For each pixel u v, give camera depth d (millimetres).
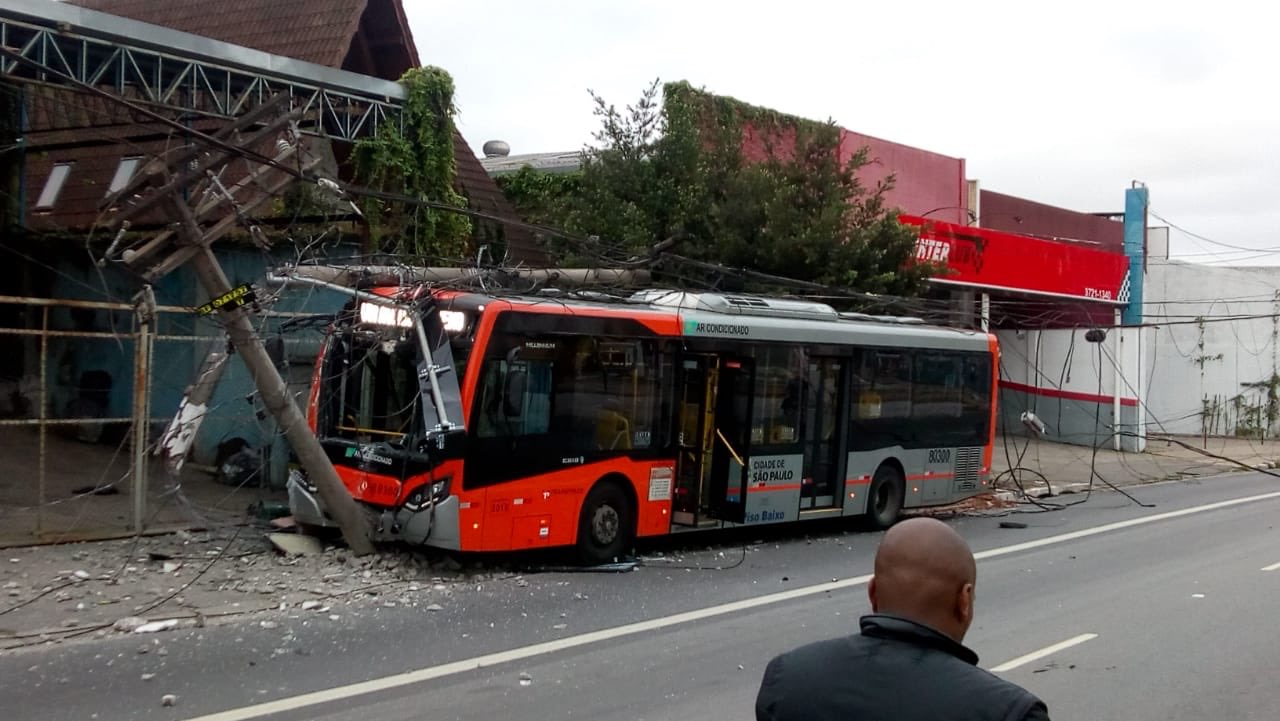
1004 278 30016
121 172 17078
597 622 9852
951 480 17891
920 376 17266
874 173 27828
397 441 11680
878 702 2768
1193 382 42875
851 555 14352
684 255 20594
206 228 13164
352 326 12094
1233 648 9680
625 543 12867
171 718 6703
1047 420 36844
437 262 17766
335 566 11383
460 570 11703
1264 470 30344
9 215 19094
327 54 19297
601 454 12438
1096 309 35469
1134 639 9930
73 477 15812
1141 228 35375
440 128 18281
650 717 7145
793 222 20609
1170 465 30953
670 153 21734
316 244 17078
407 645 8750
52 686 7316
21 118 18484
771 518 14562
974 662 2916
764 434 14414
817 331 15281
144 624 8945
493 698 7418
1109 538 16500
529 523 11703
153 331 14148
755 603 10969
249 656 8242
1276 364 42156
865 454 16141
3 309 19188
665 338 13164
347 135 17453
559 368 12039
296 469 12297
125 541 12164
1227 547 15820
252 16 20969
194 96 16516
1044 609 11188
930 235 27453
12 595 9695
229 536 12625
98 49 14844
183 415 12688
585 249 17875
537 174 26078
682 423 13781
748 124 24609
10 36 14375
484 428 11312
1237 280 42594
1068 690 8258
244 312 11070
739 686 7941
